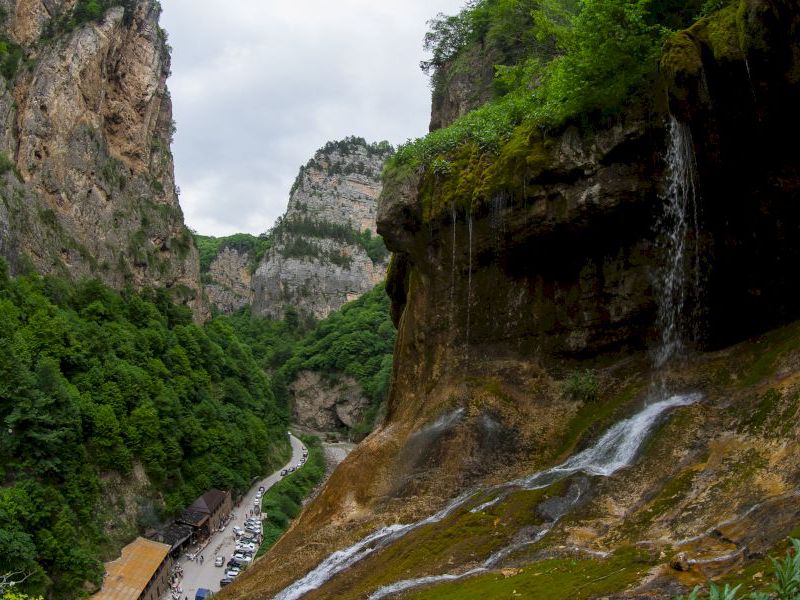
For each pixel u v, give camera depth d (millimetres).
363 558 17625
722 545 10852
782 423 13570
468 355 25344
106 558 47906
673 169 19344
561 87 21156
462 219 25531
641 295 21234
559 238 22547
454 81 45312
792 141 16859
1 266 62281
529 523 15352
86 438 55594
